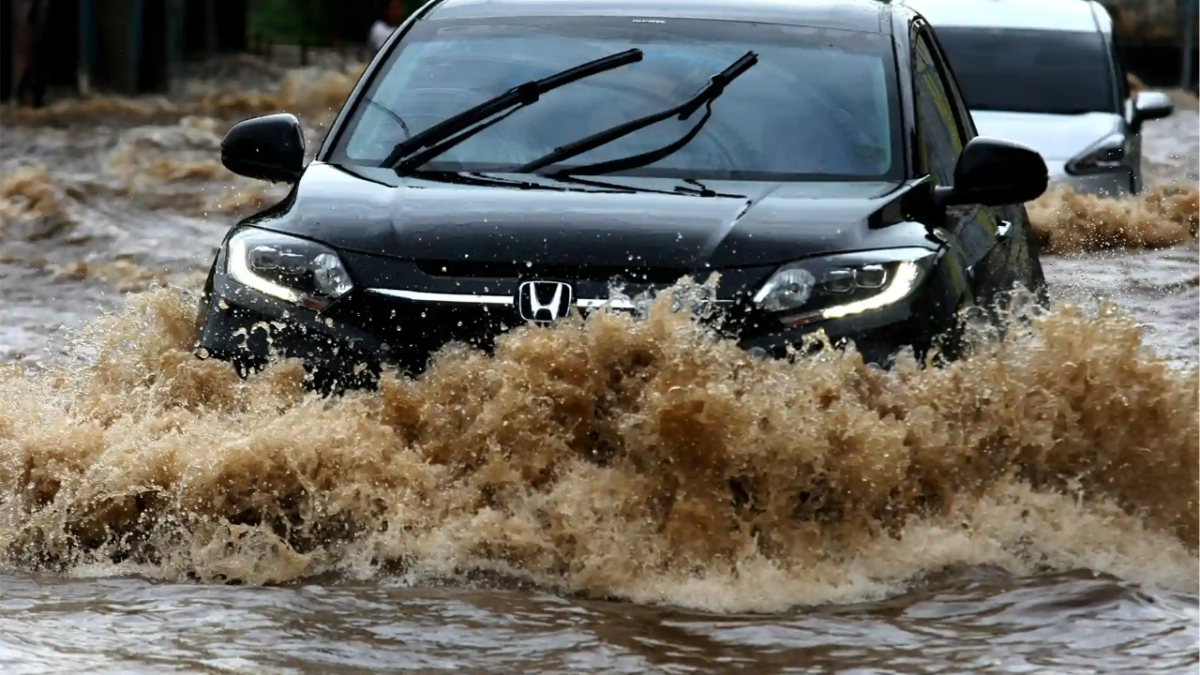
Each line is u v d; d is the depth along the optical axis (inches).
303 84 3307.1
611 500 575.5
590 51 770.2
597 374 595.8
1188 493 607.8
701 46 768.9
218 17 4377.5
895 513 591.2
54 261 1492.4
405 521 584.4
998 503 595.5
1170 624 517.3
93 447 607.8
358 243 639.1
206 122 2800.2
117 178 2063.2
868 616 528.1
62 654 483.2
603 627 513.3
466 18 805.2
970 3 1846.7
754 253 621.0
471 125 737.6
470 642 498.6
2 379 701.3
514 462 591.2
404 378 618.2
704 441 577.6
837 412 585.0
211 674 467.8
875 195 679.7
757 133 724.7
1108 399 605.9
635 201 659.4
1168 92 3794.3
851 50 770.8
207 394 638.5
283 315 637.3
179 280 1400.1
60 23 3275.1
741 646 499.2
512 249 624.1
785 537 575.5
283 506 594.6
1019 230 824.3
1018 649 496.7
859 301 617.9
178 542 591.2
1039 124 1681.8
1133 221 1514.5
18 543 596.7
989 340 646.5
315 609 527.8
